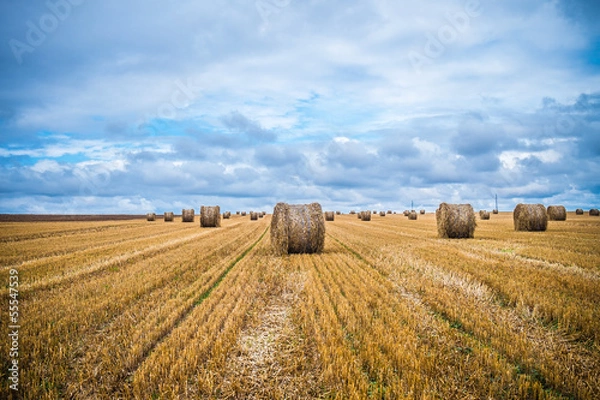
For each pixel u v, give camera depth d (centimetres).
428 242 1912
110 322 716
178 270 1191
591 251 1474
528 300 770
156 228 3241
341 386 457
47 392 462
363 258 1423
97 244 1938
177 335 620
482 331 616
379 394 434
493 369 492
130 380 492
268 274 1120
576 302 757
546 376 473
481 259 1311
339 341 579
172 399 434
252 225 3703
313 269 1189
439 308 743
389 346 547
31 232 2717
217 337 612
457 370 491
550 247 1606
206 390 461
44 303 820
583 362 515
